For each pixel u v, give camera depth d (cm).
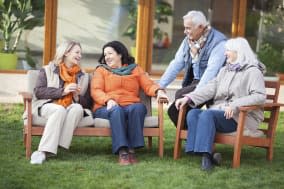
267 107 690
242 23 1127
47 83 695
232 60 686
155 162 676
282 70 1141
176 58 751
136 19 1116
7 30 1094
